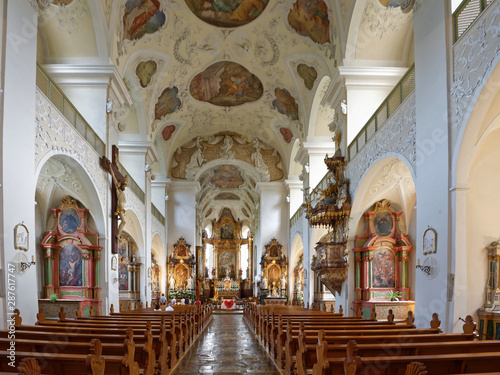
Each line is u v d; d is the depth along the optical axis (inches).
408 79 371.2
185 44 727.7
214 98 925.8
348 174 534.9
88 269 500.1
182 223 1125.7
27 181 304.7
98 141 498.0
